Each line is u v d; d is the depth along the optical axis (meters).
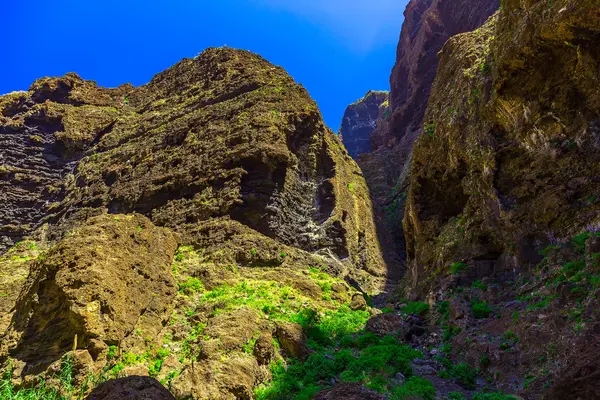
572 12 12.77
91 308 12.03
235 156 22.98
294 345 13.09
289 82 28.78
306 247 22.69
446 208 20.88
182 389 10.56
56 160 34.25
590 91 13.80
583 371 7.57
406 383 10.68
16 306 14.00
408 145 60.84
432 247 20.41
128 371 11.41
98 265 13.08
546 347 10.63
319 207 24.88
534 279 13.65
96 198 27.27
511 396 9.66
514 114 16.02
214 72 33.22
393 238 38.75
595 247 12.10
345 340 13.81
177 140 27.73
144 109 36.81
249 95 27.78
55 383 10.67
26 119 36.09
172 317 14.69
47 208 30.69
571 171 14.19
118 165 29.09
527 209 15.12
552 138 14.91
